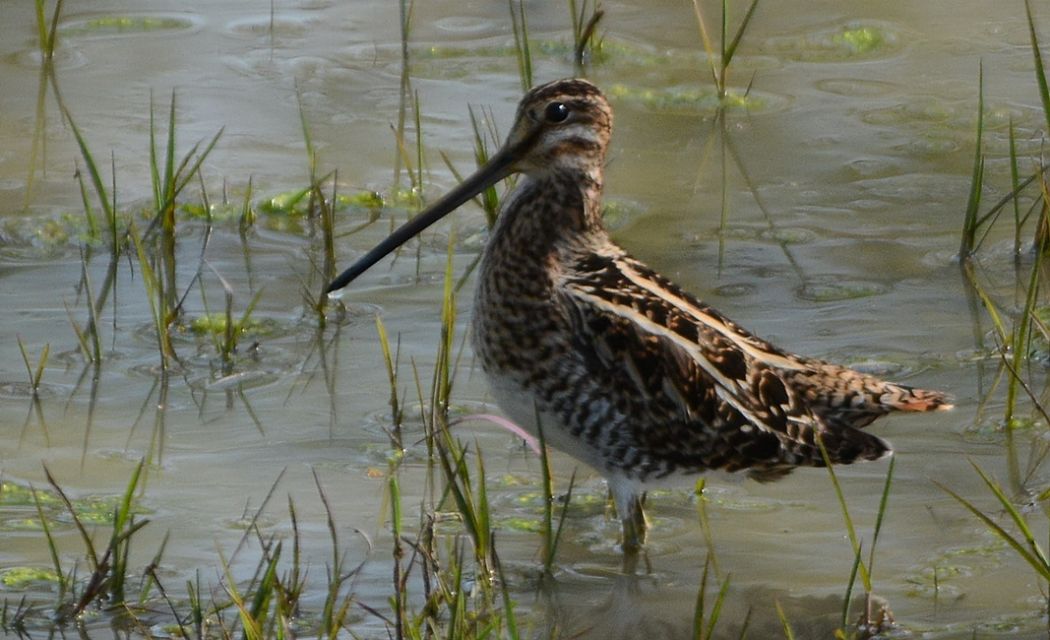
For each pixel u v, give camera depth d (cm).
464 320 1195
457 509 966
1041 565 810
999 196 1388
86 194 1334
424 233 1341
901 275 1265
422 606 866
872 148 1484
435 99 1560
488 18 1777
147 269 1116
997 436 1045
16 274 1257
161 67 1625
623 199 1390
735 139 1505
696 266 1274
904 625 846
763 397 960
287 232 1342
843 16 1780
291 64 1639
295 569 831
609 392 947
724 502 1002
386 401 1089
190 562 903
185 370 1123
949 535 941
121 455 1016
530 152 1005
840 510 978
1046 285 1241
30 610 854
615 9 1805
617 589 902
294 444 1035
